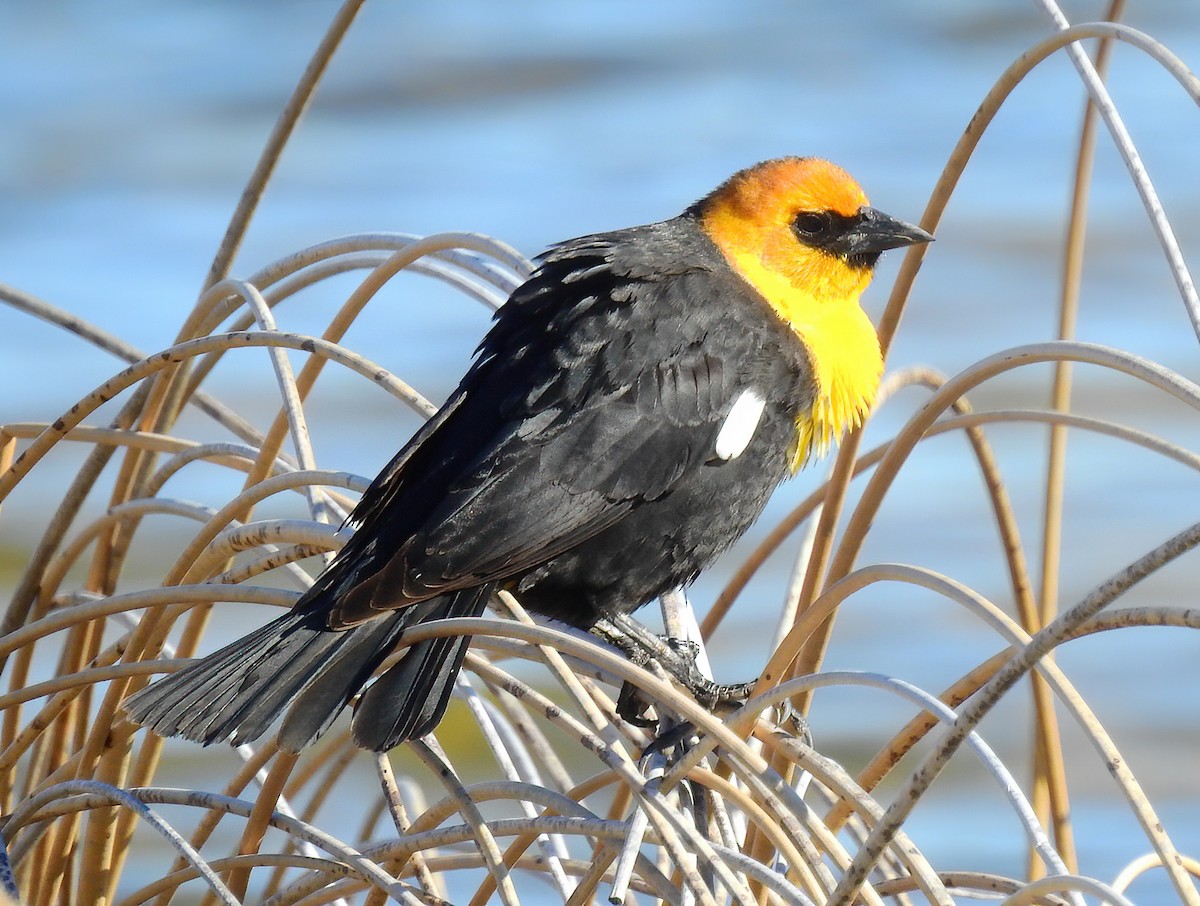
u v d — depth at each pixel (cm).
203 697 779
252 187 1048
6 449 1039
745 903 639
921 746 1535
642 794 691
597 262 1023
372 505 892
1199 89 688
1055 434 1078
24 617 1019
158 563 1803
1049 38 823
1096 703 1588
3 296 1080
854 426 909
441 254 1078
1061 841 982
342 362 848
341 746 1052
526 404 931
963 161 923
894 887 798
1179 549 564
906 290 968
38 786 924
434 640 820
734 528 1019
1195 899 617
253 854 784
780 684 730
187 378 1057
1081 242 1085
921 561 1808
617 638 1002
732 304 1017
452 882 1288
